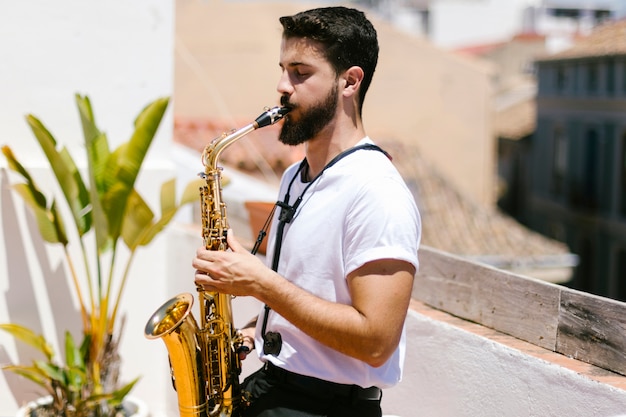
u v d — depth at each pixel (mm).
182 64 14094
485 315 2877
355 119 2238
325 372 2203
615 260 19031
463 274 2986
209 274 2150
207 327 2461
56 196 4590
